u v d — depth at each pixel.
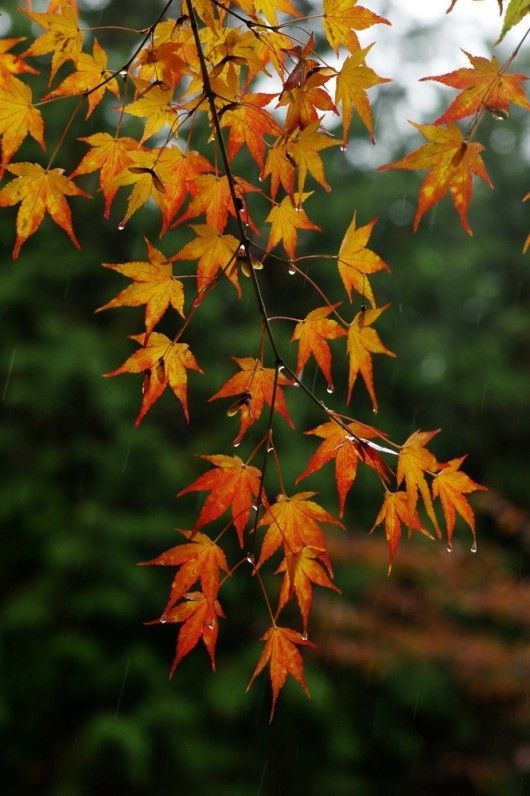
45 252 7.69
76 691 6.98
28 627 6.98
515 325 9.14
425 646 5.03
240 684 6.88
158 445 7.53
